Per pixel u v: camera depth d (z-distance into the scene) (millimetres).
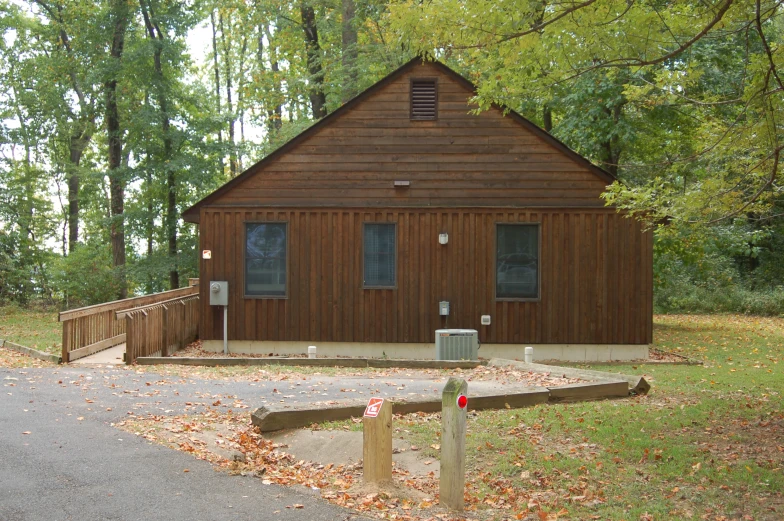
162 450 7621
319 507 6117
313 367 14398
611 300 16703
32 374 12375
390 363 14430
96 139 39125
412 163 16875
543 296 16750
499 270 16828
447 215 16828
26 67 34438
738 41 18875
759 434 8758
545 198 16766
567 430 8945
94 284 28359
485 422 9305
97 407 9602
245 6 29609
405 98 16906
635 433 8781
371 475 6781
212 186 29625
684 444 8305
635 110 20547
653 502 6551
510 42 9242
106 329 16953
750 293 30078
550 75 9859
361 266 16859
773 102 9383
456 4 8906
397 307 16859
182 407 9758
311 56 29828
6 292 30469
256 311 16922
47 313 28625
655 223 14227
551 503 6504
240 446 8008
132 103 30312
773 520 6141
